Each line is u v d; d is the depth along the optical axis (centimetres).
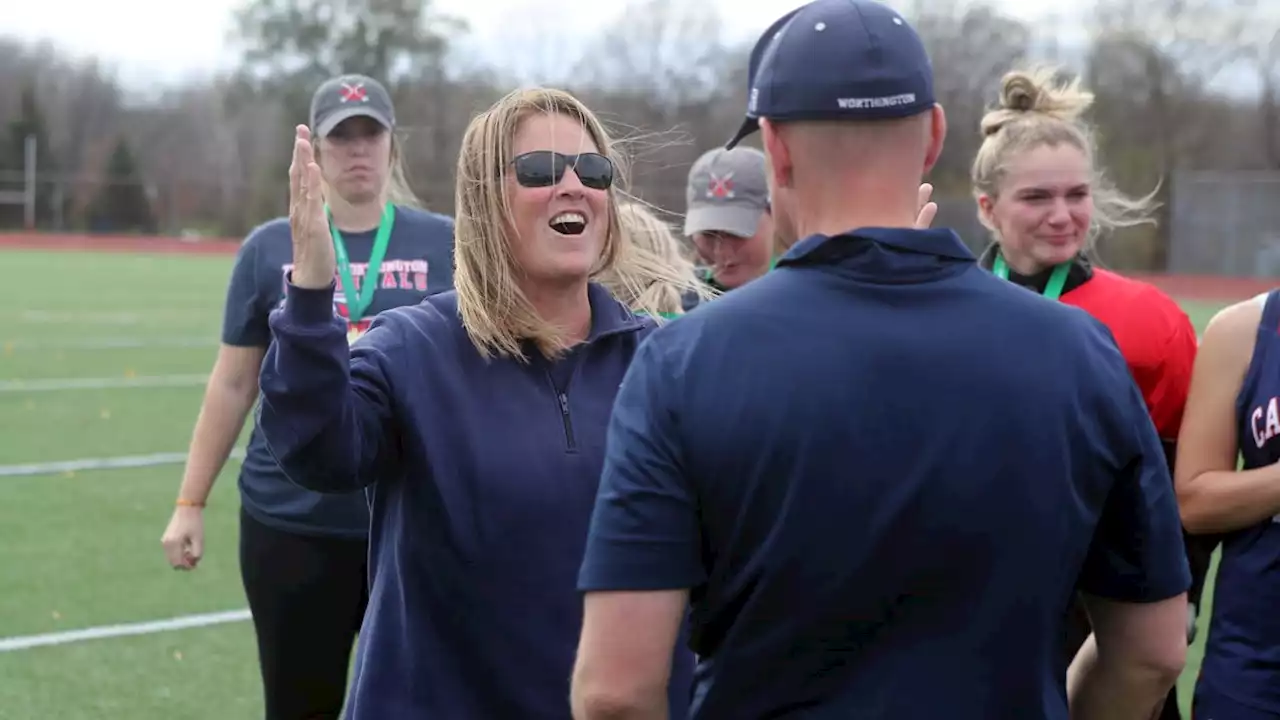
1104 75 4891
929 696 170
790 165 183
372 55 6525
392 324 262
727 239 459
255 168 6619
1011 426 170
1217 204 3988
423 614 257
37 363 1588
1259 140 4841
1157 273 4003
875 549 169
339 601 404
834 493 169
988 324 175
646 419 176
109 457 1014
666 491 173
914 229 179
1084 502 176
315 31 6600
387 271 436
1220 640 303
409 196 476
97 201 6419
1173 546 182
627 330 274
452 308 267
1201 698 307
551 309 272
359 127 429
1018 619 172
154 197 6512
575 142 265
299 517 397
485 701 256
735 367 173
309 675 411
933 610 172
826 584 170
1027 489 170
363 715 258
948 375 170
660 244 381
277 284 413
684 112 5450
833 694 174
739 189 451
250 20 6688
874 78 175
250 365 424
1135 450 179
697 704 183
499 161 261
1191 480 306
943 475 168
